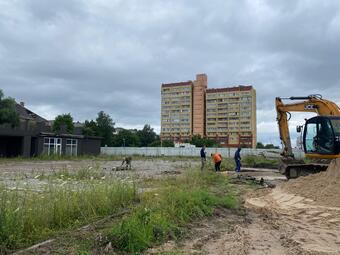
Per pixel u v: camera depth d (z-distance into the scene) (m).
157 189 12.85
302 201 13.23
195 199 10.63
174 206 9.61
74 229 7.91
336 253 7.16
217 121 98.12
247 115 94.56
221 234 8.42
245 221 10.02
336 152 18.56
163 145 88.31
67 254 6.32
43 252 6.41
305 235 8.58
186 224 9.00
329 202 12.68
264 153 42.66
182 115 102.31
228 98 96.56
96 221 8.61
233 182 19.88
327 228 9.37
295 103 21.95
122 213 9.46
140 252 6.64
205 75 100.69
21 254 6.29
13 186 9.63
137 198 11.39
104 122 94.06
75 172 15.87
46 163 33.97
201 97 99.81
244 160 36.16
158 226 7.73
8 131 43.25
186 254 6.71
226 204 11.68
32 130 45.94
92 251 6.49
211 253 6.90
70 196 9.06
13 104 47.97
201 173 20.34
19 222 7.07
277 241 7.99
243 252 7.02
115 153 68.31
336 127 18.78
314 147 19.42
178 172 24.00
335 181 14.09
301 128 20.17
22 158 41.47
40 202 8.18
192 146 78.31
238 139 94.94
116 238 6.81
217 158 26.95
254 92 94.94
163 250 6.85
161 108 105.25
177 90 102.81
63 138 50.12
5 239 6.60
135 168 28.83
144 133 109.06
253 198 14.46
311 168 19.59
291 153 22.23
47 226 7.82
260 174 26.34
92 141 55.06
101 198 9.75
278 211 11.62
